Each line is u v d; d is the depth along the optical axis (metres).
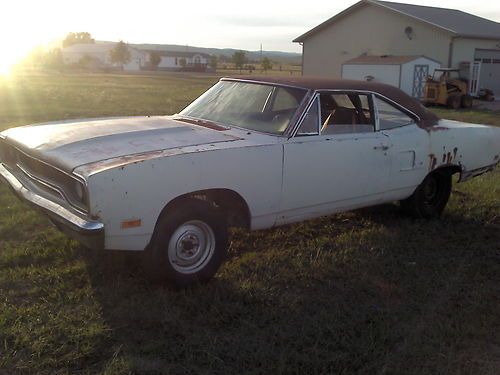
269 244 5.02
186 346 3.23
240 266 4.46
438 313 3.78
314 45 35.66
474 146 5.98
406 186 5.42
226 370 3.01
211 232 4.05
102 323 3.44
